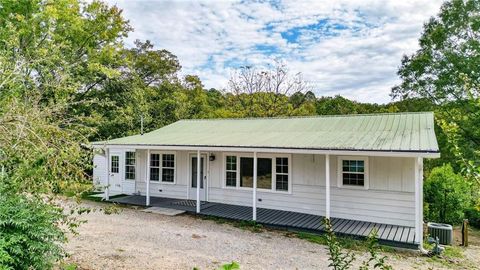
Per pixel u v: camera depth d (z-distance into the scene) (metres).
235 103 30.02
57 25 13.85
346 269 3.44
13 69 5.33
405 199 9.75
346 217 10.60
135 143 12.38
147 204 12.36
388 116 11.83
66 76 5.91
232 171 12.77
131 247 7.34
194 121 16.47
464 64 17.88
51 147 4.39
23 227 3.56
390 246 8.18
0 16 11.12
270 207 11.95
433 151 7.63
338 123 12.13
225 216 10.75
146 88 24.48
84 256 6.46
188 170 13.68
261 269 6.31
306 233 9.30
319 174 11.12
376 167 10.19
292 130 12.30
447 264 7.21
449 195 11.74
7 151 4.02
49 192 4.19
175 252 7.16
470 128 16.62
